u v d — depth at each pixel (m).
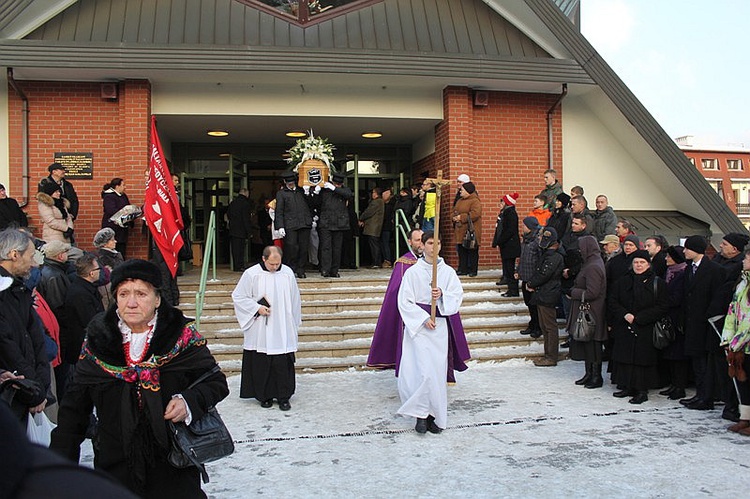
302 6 11.40
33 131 11.26
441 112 12.62
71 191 10.52
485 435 6.09
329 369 8.68
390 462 5.39
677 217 13.52
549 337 9.05
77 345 5.85
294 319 7.21
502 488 4.80
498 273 11.87
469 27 12.05
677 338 7.38
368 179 15.30
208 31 11.07
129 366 2.97
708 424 6.46
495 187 12.65
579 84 12.12
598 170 13.28
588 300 7.86
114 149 11.40
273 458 5.50
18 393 3.74
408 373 6.41
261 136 14.23
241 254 12.63
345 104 12.29
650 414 6.82
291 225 10.94
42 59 10.36
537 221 9.84
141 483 2.92
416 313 6.29
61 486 1.18
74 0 10.93
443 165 12.60
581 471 5.14
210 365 3.14
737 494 4.68
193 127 13.16
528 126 12.83
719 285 6.89
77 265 6.00
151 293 3.06
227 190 15.01
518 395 7.54
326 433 6.18
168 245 9.34
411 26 11.80
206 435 3.02
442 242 12.43
